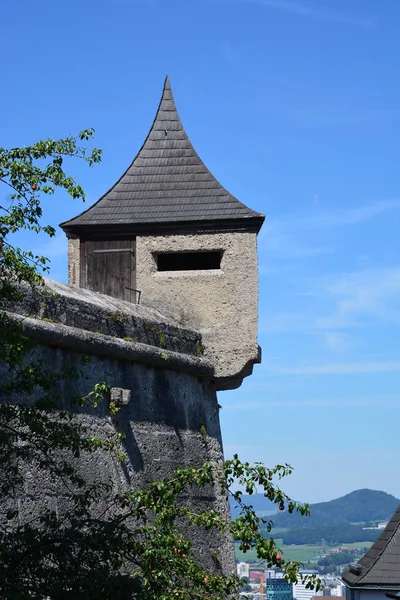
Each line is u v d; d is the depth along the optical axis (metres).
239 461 11.83
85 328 16.27
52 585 10.83
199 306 19.95
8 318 11.68
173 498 11.87
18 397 14.35
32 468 14.58
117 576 11.05
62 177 11.28
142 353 17.47
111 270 20.45
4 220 11.16
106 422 16.53
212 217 20.05
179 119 22.08
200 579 11.87
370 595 31.61
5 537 11.14
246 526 11.88
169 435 18.30
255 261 19.91
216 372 19.75
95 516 15.81
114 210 20.62
